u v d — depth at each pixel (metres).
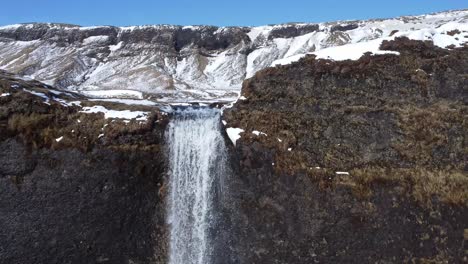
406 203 15.91
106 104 18.70
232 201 17.44
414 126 16.84
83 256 16.86
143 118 17.95
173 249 17.69
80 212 17.00
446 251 15.24
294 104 17.84
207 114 18.66
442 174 16.06
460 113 16.78
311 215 16.45
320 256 16.17
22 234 16.83
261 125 17.69
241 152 17.48
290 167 16.91
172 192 17.95
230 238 17.25
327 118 17.45
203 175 18.06
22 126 17.22
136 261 17.23
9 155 17.06
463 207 15.44
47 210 16.94
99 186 17.19
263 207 16.95
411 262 15.46
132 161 17.52
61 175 17.12
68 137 17.44
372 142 16.91
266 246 16.72
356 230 16.05
